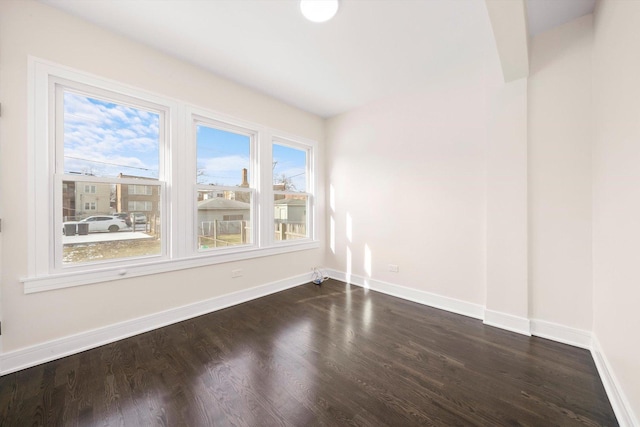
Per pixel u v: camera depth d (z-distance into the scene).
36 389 1.50
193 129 2.57
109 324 2.05
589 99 1.91
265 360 1.82
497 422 1.29
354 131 3.60
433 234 2.84
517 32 1.64
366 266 3.49
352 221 3.64
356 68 2.56
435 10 1.80
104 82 2.00
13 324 1.67
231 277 2.86
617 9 1.40
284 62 2.47
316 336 2.16
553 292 2.09
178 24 1.96
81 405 1.39
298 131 3.57
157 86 2.29
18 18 1.68
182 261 2.46
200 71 2.56
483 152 2.48
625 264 1.32
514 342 2.06
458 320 2.48
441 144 2.77
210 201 2.74
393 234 3.19
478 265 2.53
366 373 1.68
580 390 1.52
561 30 2.02
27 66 1.70
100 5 1.78
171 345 2.01
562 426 1.27
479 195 2.52
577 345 1.98
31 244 1.73
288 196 3.58
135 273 2.18
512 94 2.22
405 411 1.37
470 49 2.27
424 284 2.91
